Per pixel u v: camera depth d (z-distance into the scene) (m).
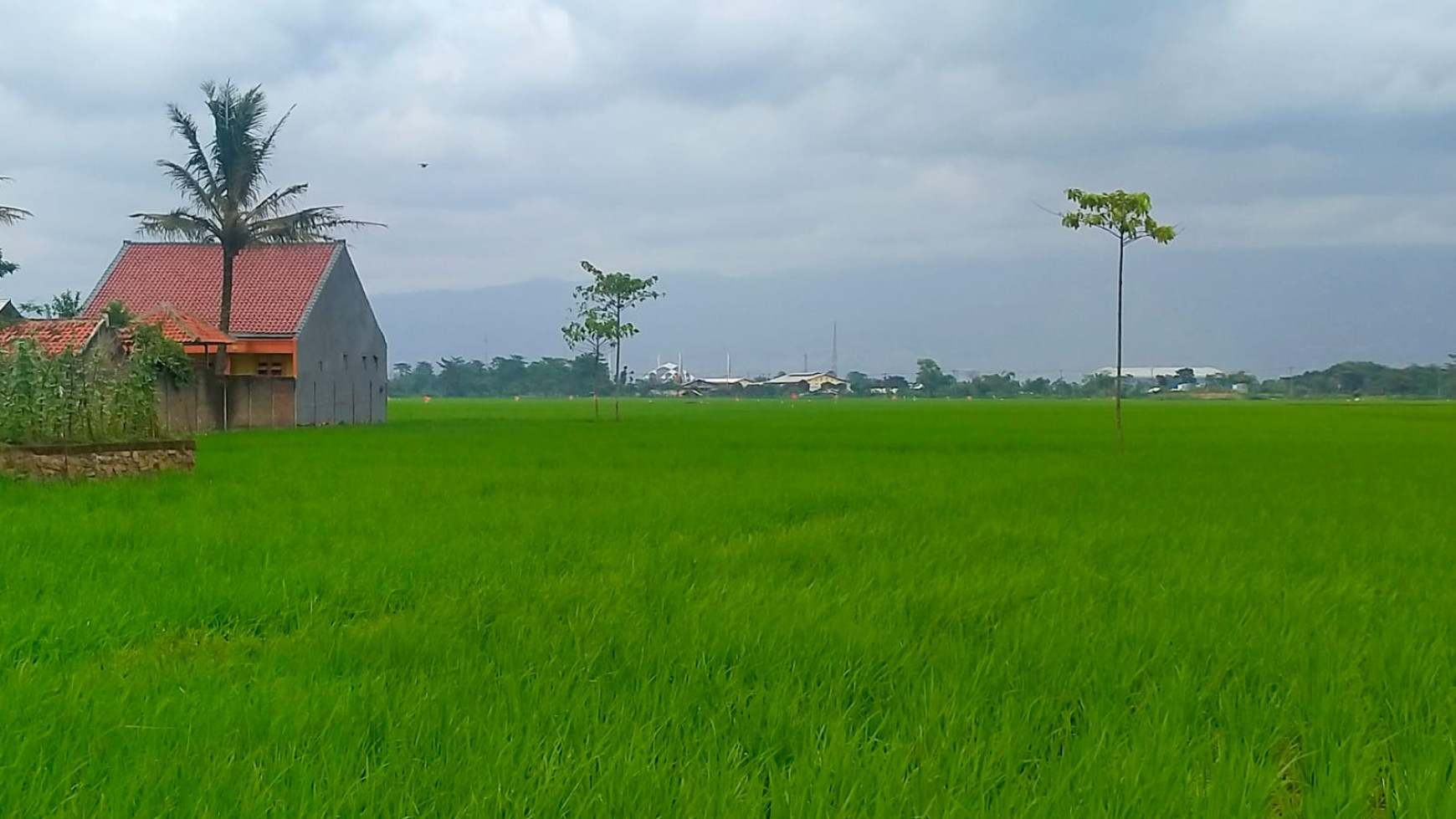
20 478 16.45
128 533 11.20
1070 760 4.96
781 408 100.69
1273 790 4.73
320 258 53.44
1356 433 43.34
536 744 4.93
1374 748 5.14
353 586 8.62
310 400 50.00
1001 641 6.99
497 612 7.84
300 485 16.83
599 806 4.32
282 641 6.98
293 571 9.08
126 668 6.32
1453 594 8.78
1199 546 11.38
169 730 5.08
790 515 13.99
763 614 7.59
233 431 40.72
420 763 4.73
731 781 4.58
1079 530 12.62
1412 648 6.83
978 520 13.45
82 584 8.42
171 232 43.19
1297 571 10.11
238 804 4.27
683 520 13.18
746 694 5.79
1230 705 5.73
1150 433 42.84
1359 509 14.94
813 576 9.41
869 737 5.23
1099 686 6.12
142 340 36.53
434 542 10.98
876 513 14.16
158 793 4.35
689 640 6.89
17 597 7.91
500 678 5.97
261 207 44.47
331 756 4.78
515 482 18.11
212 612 7.79
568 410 90.25
